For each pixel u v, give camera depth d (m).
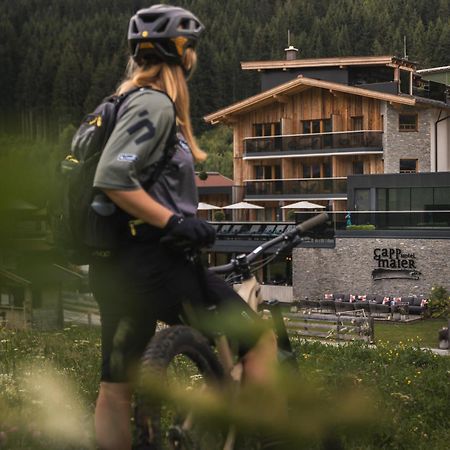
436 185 53.41
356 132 69.12
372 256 55.03
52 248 1.64
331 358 13.62
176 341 3.12
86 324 3.43
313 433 3.27
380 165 69.75
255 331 3.66
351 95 70.69
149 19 3.50
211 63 177.25
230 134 155.50
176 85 3.56
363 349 16.50
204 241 3.39
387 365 13.68
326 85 70.12
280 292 59.41
